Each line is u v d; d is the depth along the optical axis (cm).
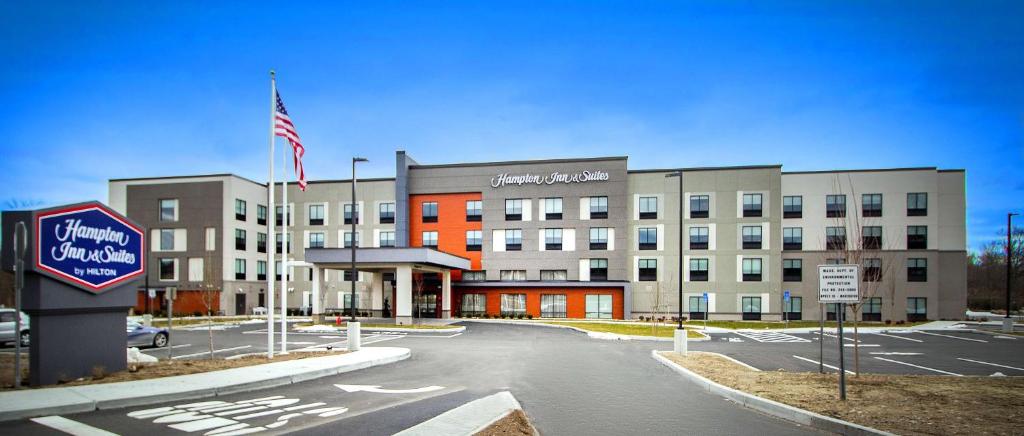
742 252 5094
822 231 5156
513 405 1115
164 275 5453
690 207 5197
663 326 4131
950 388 1298
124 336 1459
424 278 5322
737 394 1230
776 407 1096
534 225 5319
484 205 5394
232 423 967
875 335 3525
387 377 1544
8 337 2356
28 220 1243
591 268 5212
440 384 1423
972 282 8669
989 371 1850
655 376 1603
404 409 1095
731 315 5062
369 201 5741
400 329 3631
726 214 5141
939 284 5069
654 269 5194
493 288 5262
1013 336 3484
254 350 2350
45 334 1272
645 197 5266
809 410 1051
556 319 4994
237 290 5481
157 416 1012
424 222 5484
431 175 5494
